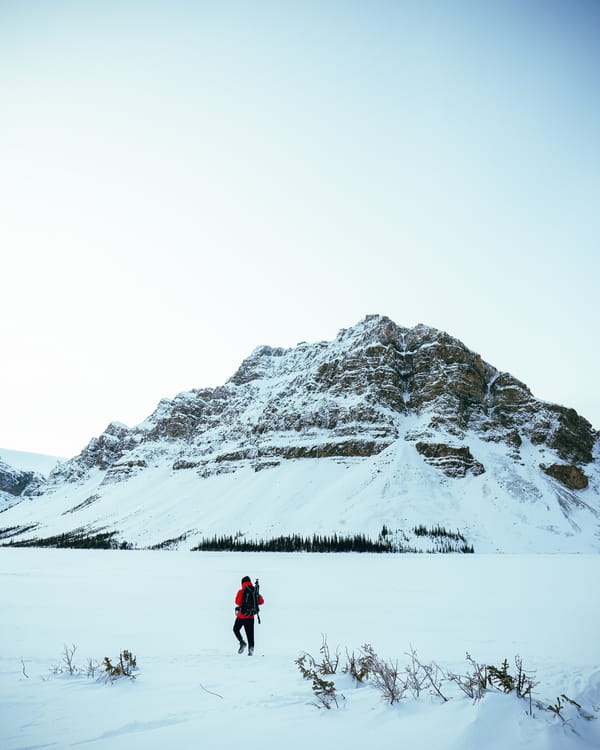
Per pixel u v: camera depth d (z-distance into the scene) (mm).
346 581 42375
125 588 36188
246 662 12609
